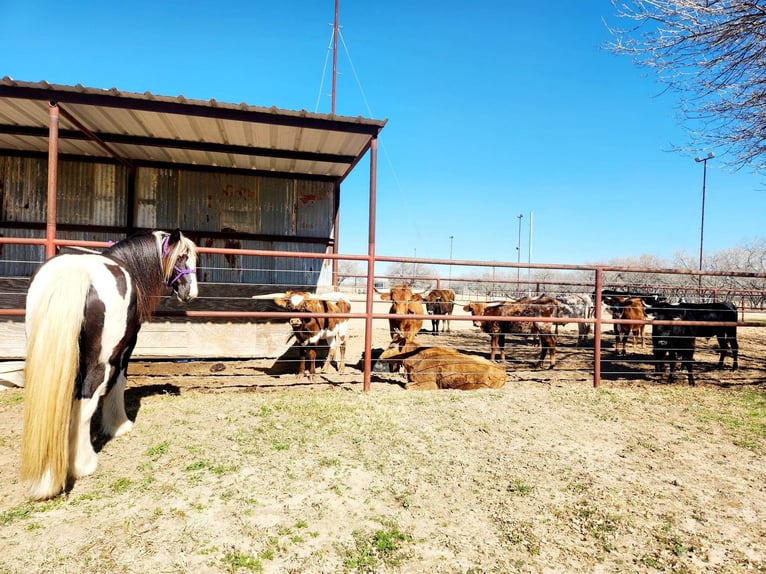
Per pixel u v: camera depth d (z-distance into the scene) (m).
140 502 2.90
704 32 6.68
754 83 7.02
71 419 3.21
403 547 2.56
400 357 7.09
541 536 2.73
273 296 6.68
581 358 9.96
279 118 5.96
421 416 4.94
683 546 2.67
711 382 7.30
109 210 8.60
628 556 2.56
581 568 2.44
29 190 8.31
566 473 3.63
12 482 3.12
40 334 2.75
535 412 5.24
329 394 5.76
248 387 6.17
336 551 2.50
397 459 3.77
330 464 3.60
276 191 9.34
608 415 5.22
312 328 6.84
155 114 6.29
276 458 3.67
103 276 3.30
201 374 6.97
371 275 5.93
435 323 14.35
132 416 4.62
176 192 8.86
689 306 8.63
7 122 6.81
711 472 3.74
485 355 10.18
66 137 7.23
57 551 2.38
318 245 9.60
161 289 4.22
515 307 8.84
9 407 4.91
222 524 2.70
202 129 6.98
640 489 3.39
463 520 2.88
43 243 5.09
